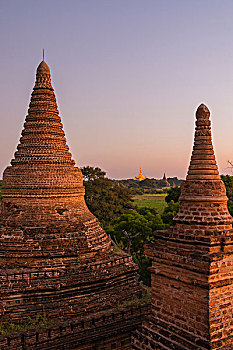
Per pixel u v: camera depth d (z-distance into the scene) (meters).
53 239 20.72
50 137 23.38
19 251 20.30
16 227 20.97
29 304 18.86
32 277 19.16
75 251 20.81
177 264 13.98
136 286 22.06
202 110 14.80
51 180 22.00
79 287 19.67
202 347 12.70
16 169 22.31
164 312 14.57
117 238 47.19
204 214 14.12
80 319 18.56
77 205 22.95
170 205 54.12
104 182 75.12
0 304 18.39
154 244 15.38
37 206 21.67
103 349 18.81
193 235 13.98
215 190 14.27
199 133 14.80
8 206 22.23
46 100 24.02
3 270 19.80
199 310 13.18
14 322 18.20
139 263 44.84
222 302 13.22
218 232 13.80
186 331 13.59
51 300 19.16
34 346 17.00
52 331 17.48
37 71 24.42
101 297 20.27
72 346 17.88
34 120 23.70
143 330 15.04
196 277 13.30
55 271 19.52
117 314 19.19
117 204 74.81
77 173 23.42
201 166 14.51
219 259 12.98
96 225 23.36
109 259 22.11
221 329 13.08
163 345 13.85
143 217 50.88
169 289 14.41
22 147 23.36
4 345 16.42
